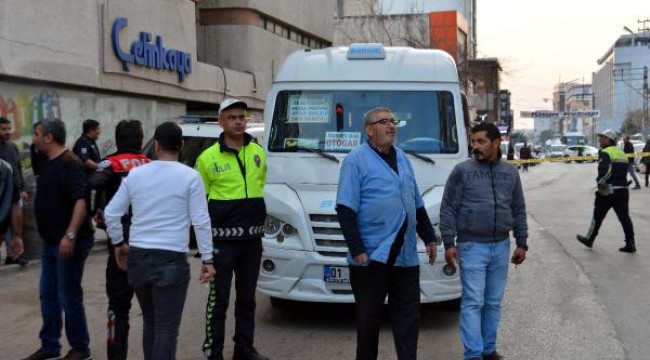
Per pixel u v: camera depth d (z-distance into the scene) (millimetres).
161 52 17828
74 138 14914
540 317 7488
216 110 22578
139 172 4977
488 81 51125
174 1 18719
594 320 7320
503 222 5715
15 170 10031
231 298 8625
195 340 6844
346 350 6492
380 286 5027
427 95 7469
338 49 7883
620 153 11562
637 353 6230
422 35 44438
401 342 5102
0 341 6879
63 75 14188
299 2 27812
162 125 5035
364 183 5016
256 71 23969
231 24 23422
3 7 12500
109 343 5719
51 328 6016
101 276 9852
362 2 49438
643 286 8914
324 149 7328
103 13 15461
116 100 16422
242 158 5891
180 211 4965
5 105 12906
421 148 7309
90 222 5910
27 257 10281
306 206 6852
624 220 11570
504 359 6102
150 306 5133
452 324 7324
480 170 5742
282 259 6863
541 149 94188
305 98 7523
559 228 14930
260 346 6617
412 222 5098
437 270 6781
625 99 128500
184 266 5008
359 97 7488
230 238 5797
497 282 5820
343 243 6746
